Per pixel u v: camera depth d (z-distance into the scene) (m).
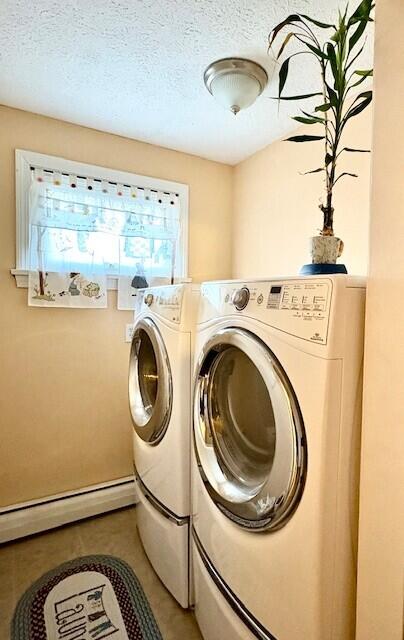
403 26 0.73
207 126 1.93
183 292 1.29
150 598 1.37
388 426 0.76
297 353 0.81
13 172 1.77
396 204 0.75
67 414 1.94
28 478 1.84
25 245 1.80
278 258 2.07
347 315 0.78
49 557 1.61
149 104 1.73
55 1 1.14
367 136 1.53
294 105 1.70
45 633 1.23
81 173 1.92
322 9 1.16
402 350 0.74
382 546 0.77
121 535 1.78
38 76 1.52
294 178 1.95
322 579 0.77
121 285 2.06
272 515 0.83
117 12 1.18
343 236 1.66
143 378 1.73
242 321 0.98
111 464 2.07
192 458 1.26
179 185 2.24
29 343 1.84
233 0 1.13
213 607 1.07
